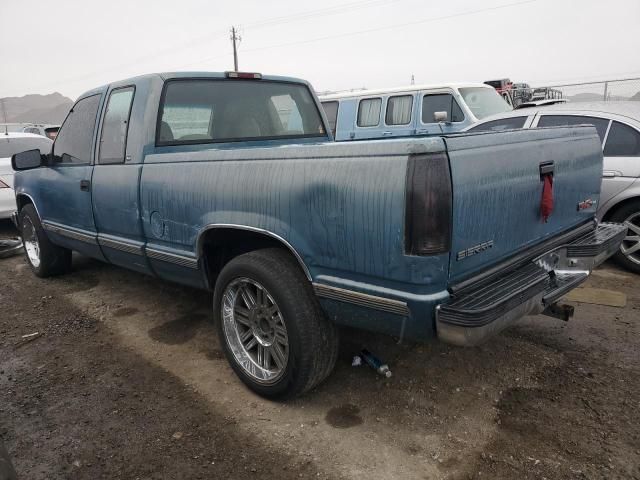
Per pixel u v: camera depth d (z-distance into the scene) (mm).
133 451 2656
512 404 2961
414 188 2105
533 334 3844
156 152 3633
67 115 4742
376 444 2648
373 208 2240
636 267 5203
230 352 3223
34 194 5230
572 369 3322
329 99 10328
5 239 7613
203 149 3871
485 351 3580
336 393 3125
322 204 2449
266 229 2766
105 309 4652
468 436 2688
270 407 3016
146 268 3912
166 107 3680
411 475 2420
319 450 2617
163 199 3424
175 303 4746
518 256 2762
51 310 4684
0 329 4285
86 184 4238
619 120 5355
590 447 2564
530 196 2750
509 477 2387
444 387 3156
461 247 2264
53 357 3746
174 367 3547
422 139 2135
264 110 4336
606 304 4406
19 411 3053
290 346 2781
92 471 2520
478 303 2242
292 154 2600
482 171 2342
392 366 3412
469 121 8242
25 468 2555
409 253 2156
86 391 3258
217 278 3404
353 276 2434
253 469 2496
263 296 2975
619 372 3270
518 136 2645
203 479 2438
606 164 5328
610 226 3719
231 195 2922
